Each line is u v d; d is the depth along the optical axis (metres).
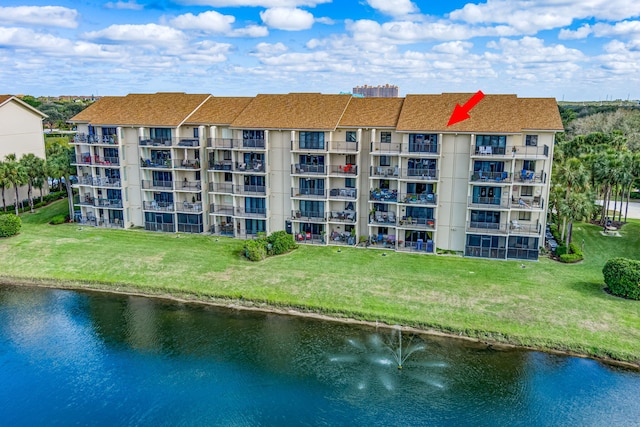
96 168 61.59
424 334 35.94
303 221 53.62
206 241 55.22
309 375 31.94
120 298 42.94
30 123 73.19
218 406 29.22
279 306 40.19
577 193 50.47
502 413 28.31
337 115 53.12
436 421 27.73
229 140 55.97
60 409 29.12
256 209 56.22
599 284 41.72
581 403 28.98
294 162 53.53
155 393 30.47
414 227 50.31
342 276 44.47
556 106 49.22
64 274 46.69
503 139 47.84
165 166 57.59
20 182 63.22
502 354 33.44
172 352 34.66
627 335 33.97
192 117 57.84
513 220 49.53
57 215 65.88
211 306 41.00
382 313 38.03
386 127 50.81
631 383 30.47
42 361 33.84
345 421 27.88
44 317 39.78
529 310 37.47
